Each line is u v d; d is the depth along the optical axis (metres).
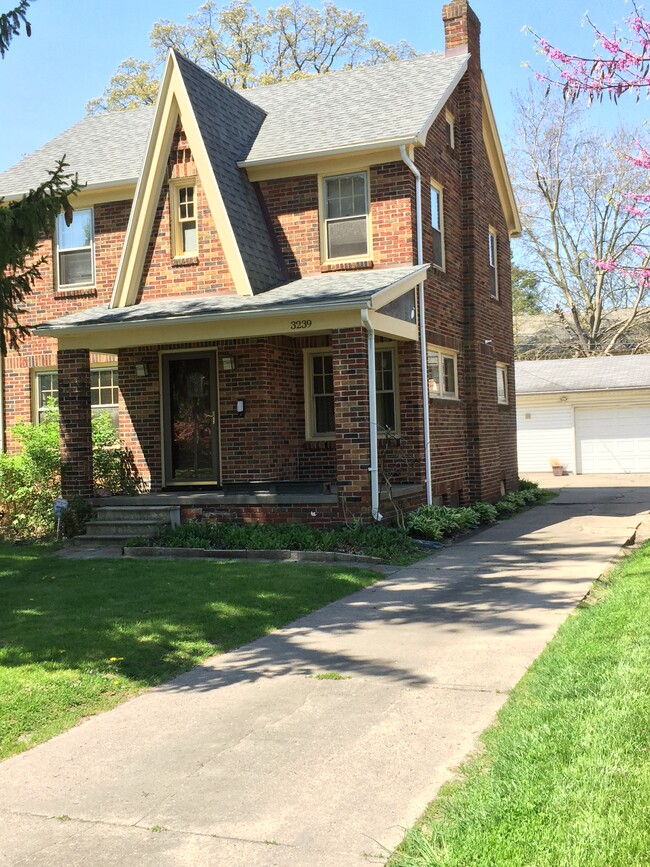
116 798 4.31
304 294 12.81
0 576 10.38
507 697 5.55
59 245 16.53
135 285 14.54
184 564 10.92
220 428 14.27
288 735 5.08
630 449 28.61
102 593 9.05
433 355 15.30
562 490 22.88
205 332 12.97
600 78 7.08
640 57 6.94
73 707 5.75
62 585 9.61
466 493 16.62
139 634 7.43
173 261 14.29
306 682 6.12
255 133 15.94
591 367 30.52
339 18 34.44
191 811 4.12
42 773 4.68
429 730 5.04
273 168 14.74
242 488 14.05
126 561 11.34
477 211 17.36
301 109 16.61
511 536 13.60
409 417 14.10
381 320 12.47
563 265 39.78
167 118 14.17
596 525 14.48
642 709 4.65
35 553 12.36
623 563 10.49
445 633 7.35
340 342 12.26
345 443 12.30
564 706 4.94
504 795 3.83
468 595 8.92
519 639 7.02
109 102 33.97
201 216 14.05
